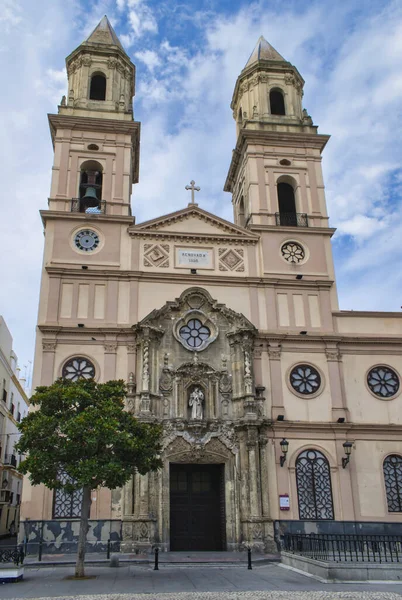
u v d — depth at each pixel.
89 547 25.53
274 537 27.05
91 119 34.34
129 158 34.47
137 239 32.22
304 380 30.55
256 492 26.94
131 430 21.05
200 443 27.92
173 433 27.97
